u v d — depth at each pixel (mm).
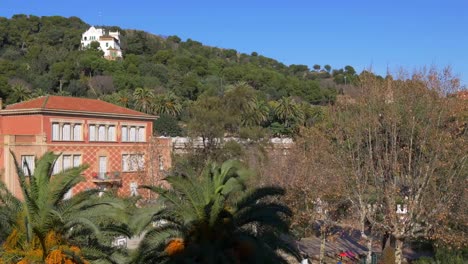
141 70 133500
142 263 18625
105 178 50562
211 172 19562
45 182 17906
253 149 51125
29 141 45906
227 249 18391
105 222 19375
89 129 50438
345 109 41688
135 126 55125
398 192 32562
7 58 139000
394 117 34469
